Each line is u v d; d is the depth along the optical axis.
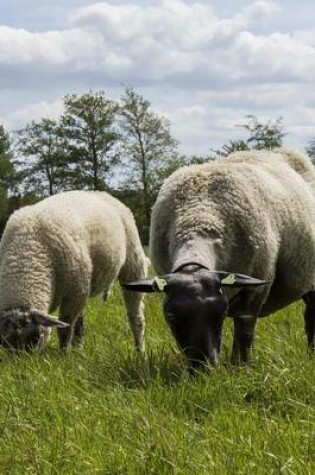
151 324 11.09
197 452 4.97
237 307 8.05
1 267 9.81
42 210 10.05
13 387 6.59
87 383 6.80
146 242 38.69
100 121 66.56
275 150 9.77
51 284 9.69
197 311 6.73
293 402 6.02
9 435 5.44
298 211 8.63
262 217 7.98
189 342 6.73
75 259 9.87
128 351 8.25
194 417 5.96
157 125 62.38
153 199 61.72
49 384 6.62
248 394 6.43
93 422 5.63
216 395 6.31
